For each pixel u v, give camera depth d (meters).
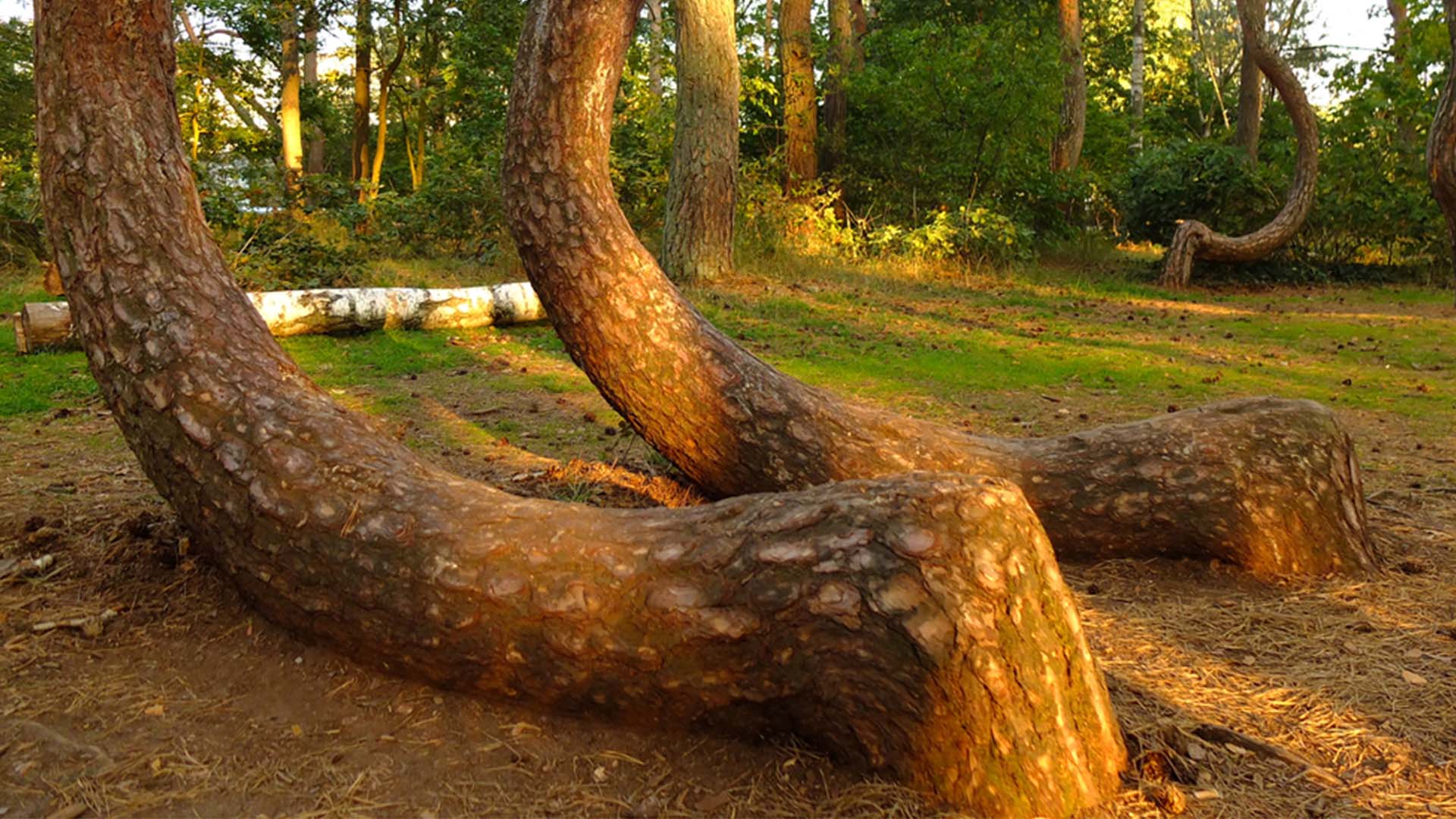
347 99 31.02
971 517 2.33
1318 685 2.96
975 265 15.34
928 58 16.41
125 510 4.01
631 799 2.29
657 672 2.44
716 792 2.31
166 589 3.23
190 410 2.93
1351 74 17.06
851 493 2.42
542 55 3.87
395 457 2.93
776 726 2.42
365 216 13.42
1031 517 2.44
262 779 2.33
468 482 2.89
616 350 4.01
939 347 9.41
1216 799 2.33
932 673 2.21
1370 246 16.73
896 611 2.23
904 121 17.25
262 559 2.82
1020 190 17.36
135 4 3.17
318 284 10.39
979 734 2.21
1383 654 3.18
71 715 2.56
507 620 2.53
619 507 4.57
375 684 2.72
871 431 4.11
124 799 2.24
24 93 25.02
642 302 4.00
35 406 6.23
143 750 2.43
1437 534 4.39
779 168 17.25
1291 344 10.07
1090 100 21.92
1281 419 4.09
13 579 3.27
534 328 9.78
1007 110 16.25
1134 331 10.73
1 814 2.18
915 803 2.22
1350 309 12.84
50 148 3.13
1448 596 3.66
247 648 2.89
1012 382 7.93
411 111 24.98
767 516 2.46
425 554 2.62
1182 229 15.12
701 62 12.11
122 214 3.10
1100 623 3.43
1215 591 3.77
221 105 22.62
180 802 2.24
